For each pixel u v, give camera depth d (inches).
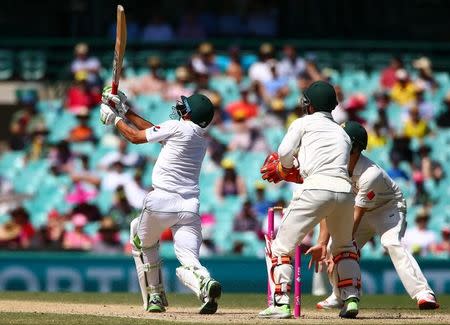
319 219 1176.8
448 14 3651.6
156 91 3014.3
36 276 2193.7
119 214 2546.8
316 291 1891.0
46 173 2790.4
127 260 2185.0
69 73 3189.0
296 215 1175.0
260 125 2874.0
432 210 2743.6
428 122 3019.2
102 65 3174.2
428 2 3644.2
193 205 1275.8
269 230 1233.4
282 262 1190.3
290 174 1218.6
